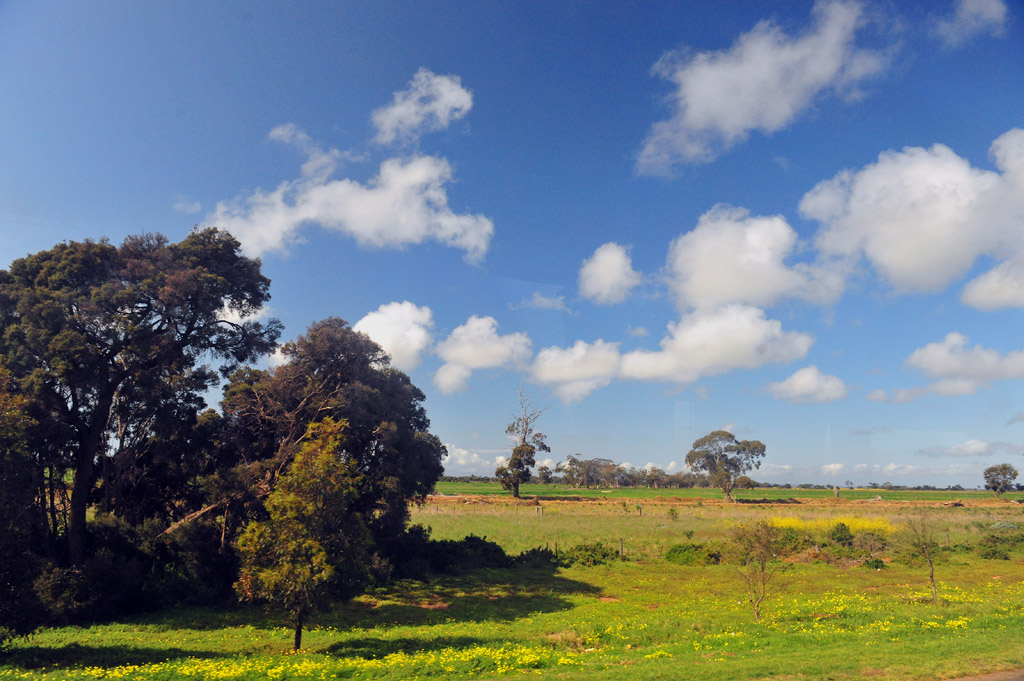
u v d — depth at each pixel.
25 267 23.56
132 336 22.95
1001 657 11.43
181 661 14.49
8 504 14.59
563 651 15.33
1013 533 42.16
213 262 27.17
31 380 20.67
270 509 15.67
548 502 83.00
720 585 28.22
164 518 28.02
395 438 28.97
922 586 25.95
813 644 14.40
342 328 29.81
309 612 15.56
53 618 18.73
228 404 27.33
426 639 17.33
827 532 42.25
